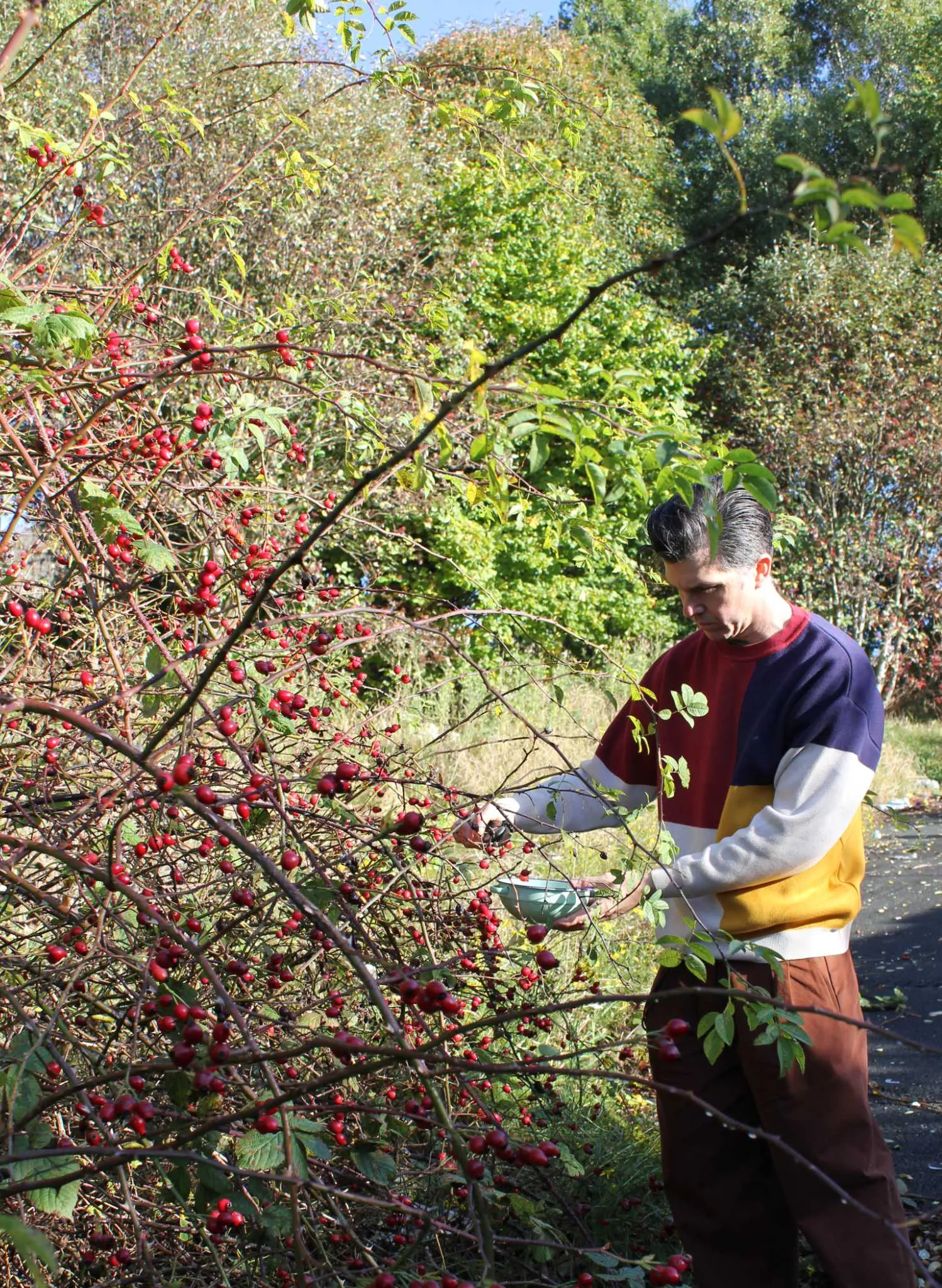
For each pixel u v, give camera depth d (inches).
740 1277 93.4
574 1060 105.4
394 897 90.7
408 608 367.2
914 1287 86.6
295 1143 56.6
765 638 94.4
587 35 961.5
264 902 78.0
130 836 80.5
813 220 40.0
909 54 898.1
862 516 551.2
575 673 92.7
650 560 487.5
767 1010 68.1
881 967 203.5
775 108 849.5
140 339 99.3
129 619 97.9
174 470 100.5
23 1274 74.5
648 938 160.2
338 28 116.5
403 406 195.8
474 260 444.5
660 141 762.8
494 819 102.1
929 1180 126.8
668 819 100.4
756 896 90.4
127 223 212.8
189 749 80.6
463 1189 88.6
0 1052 63.2
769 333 603.5
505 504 80.1
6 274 105.9
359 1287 67.5
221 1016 69.2
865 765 90.4
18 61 182.2
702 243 40.4
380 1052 51.1
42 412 91.6
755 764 93.2
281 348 69.9
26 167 147.9
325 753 100.0
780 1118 88.0
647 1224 110.7
